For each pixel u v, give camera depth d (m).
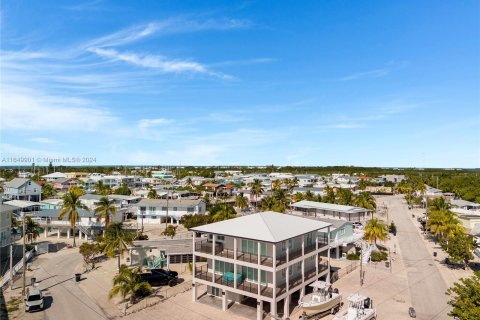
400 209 127.31
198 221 80.19
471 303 28.52
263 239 35.22
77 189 120.69
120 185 160.50
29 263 56.22
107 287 46.00
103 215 70.25
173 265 55.69
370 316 35.12
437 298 42.16
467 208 98.31
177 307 38.97
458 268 55.00
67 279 49.38
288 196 131.12
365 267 55.06
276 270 34.94
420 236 81.44
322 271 44.28
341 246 62.25
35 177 173.38
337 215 75.19
